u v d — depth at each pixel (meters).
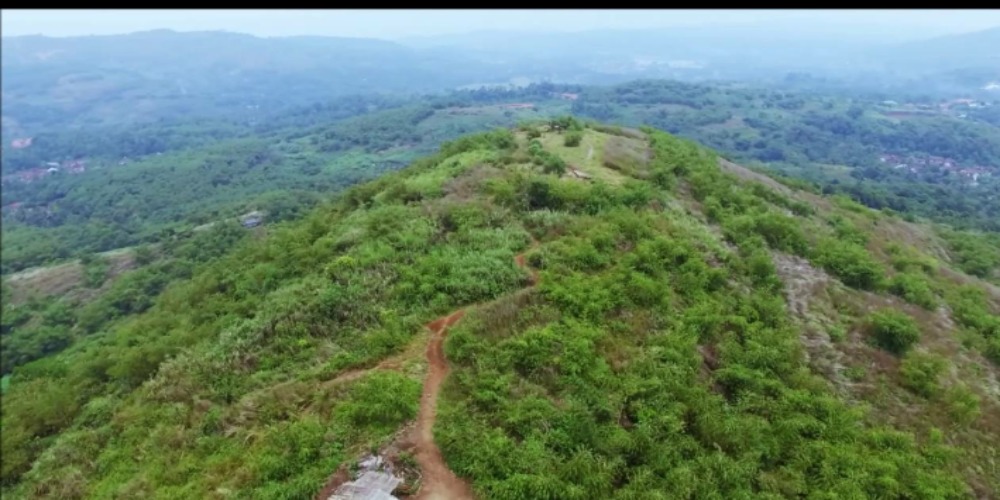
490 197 32.34
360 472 15.57
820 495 16.44
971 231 82.19
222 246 79.81
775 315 25.00
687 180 43.50
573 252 25.67
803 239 34.66
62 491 18.53
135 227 129.50
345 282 25.33
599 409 17.44
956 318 31.77
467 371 18.86
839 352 24.27
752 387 20.14
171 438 18.84
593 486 15.02
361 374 19.70
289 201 117.50
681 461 16.38
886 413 21.77
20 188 181.38
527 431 16.50
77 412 25.55
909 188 122.31
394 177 43.00
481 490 15.05
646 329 21.75
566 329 20.55
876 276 31.88
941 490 17.52
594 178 39.81
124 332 34.50
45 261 107.81
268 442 17.12
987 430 22.25
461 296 23.55
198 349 24.20
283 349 22.25
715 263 27.95
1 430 24.97
